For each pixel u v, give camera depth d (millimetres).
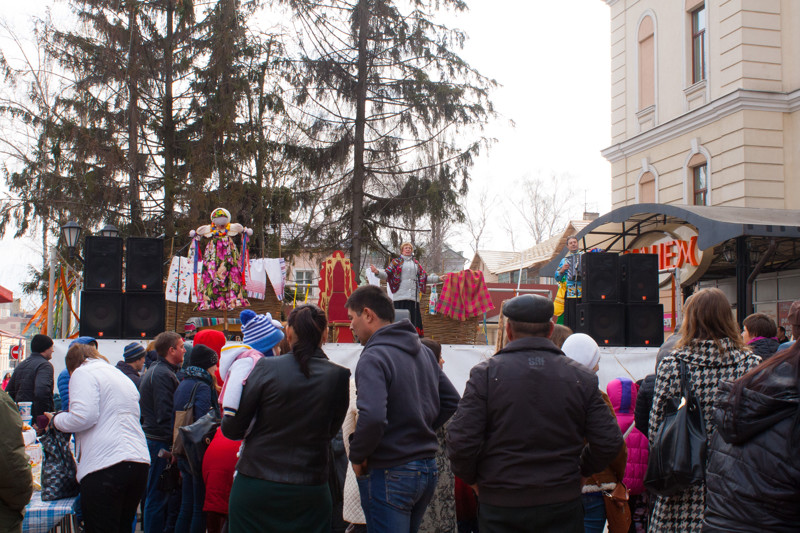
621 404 5023
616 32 19500
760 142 14852
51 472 4785
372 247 19141
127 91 17062
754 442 2672
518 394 3094
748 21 15000
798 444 2555
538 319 3270
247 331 4125
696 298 3768
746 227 9648
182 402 5312
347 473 4695
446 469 4738
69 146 16531
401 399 3705
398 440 3684
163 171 17750
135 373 6242
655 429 3699
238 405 3650
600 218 12922
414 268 9383
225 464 4922
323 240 18922
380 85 19312
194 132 17688
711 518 2812
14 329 49875
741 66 14891
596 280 9367
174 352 5820
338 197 18891
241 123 17625
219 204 16438
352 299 4004
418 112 18781
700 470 3469
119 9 17219
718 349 3654
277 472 3543
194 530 5121
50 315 10836
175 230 16547
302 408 3582
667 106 17344
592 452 3191
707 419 3611
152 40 17609
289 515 3541
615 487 4234
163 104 17641
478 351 7992
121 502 4629
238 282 9258
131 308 8477
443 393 4125
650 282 9492
